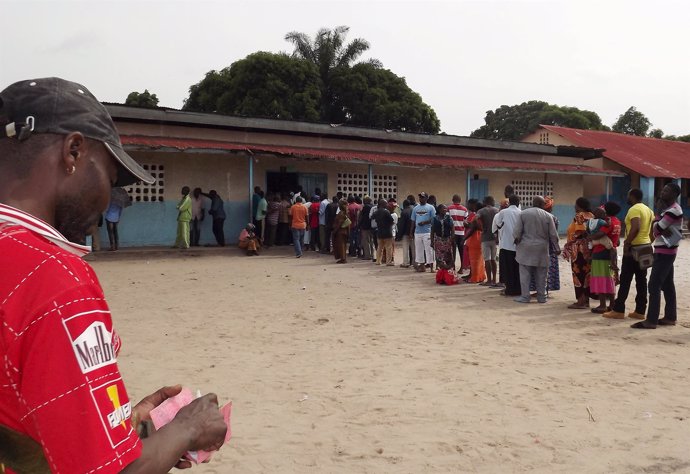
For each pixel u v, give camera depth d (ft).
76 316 3.68
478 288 38.42
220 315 28.66
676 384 18.47
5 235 3.81
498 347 22.90
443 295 35.42
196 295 34.40
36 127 4.17
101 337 3.82
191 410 4.62
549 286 35.86
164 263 50.65
